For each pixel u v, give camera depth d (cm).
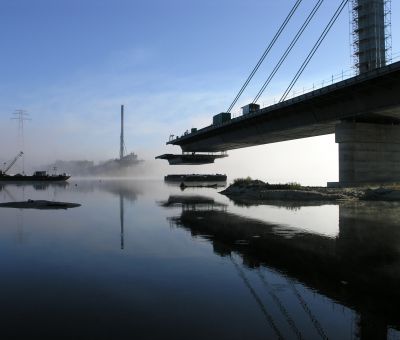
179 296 1330
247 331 1034
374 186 7175
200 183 17412
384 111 7044
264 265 1772
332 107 7881
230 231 2803
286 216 3731
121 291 1388
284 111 9138
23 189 11244
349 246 2188
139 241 2411
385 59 9294
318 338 992
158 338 987
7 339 974
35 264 1800
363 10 9456
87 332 1024
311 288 1416
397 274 1602
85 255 2003
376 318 1126
